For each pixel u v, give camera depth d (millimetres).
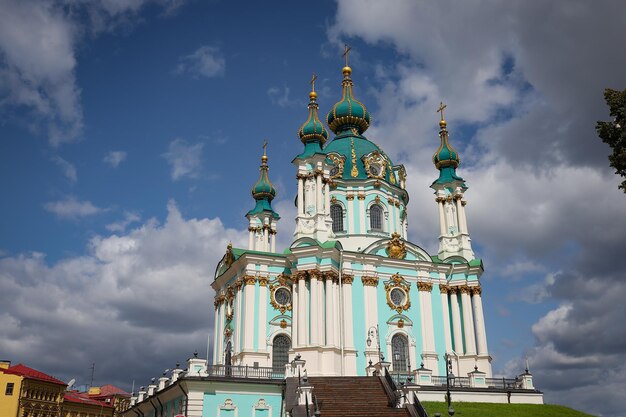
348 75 74062
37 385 85312
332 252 56469
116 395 106312
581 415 49094
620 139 30094
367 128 72688
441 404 47625
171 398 48875
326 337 54438
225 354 60625
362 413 38531
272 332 56906
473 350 60312
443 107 71875
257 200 75750
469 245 65500
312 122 62188
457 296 62656
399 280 60219
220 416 44094
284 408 44281
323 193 60469
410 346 58438
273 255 58750
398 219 65938
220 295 64562
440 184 68188
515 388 52969
